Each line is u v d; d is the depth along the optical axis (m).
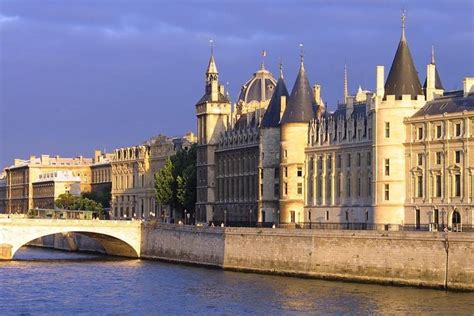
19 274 180.12
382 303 131.75
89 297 146.12
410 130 175.25
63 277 174.62
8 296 147.88
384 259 153.25
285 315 125.00
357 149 191.25
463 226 162.75
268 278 167.75
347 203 193.50
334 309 128.12
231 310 130.25
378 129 178.00
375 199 178.50
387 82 180.75
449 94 180.62
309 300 136.62
